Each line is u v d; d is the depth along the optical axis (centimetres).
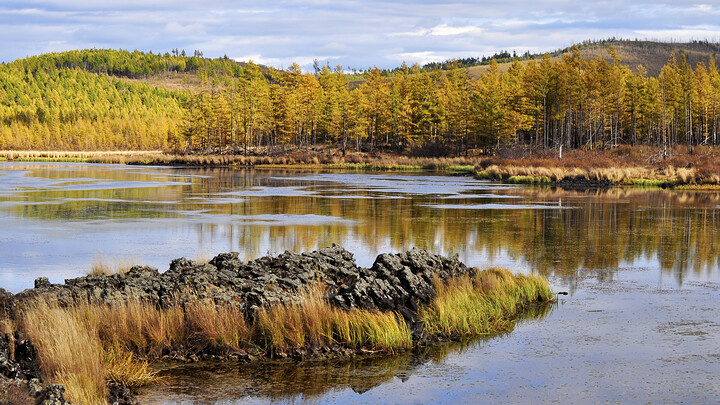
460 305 1224
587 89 9225
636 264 1777
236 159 9462
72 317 983
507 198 3869
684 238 2247
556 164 6131
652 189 4666
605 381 928
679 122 10500
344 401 858
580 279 1591
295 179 5806
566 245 2089
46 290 1141
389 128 11156
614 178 5181
